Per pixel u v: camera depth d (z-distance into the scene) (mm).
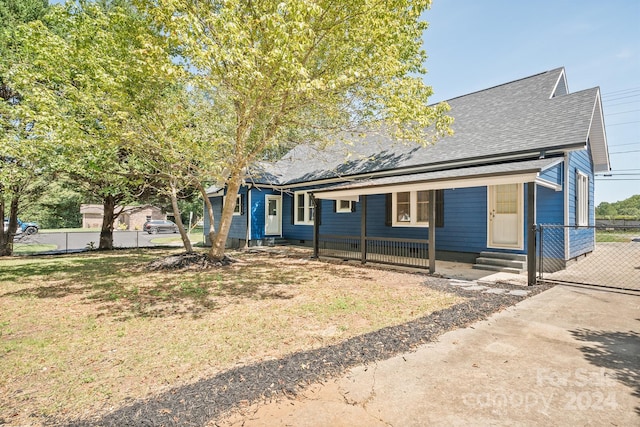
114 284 7695
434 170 10633
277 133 9883
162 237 28859
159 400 2602
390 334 4074
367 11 6914
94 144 8008
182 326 4684
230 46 5977
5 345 4004
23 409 2607
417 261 10922
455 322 4578
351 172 13359
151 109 8953
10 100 12336
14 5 11211
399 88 8023
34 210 16906
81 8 8781
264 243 17344
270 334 4312
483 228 9977
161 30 7785
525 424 2309
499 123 10742
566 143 7930
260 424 2318
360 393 2730
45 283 7875
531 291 6492
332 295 6441
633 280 7449
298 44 5457
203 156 8281
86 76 7793
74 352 3793
